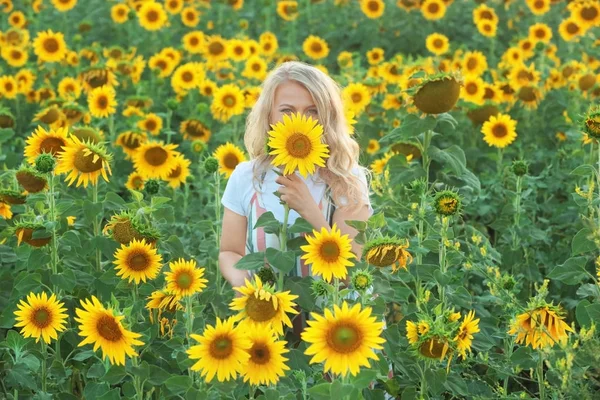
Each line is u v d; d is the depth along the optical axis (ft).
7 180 17.95
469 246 15.03
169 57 30.73
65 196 17.92
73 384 14.56
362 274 10.39
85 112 22.61
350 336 8.64
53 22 42.60
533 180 18.39
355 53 33.60
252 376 9.41
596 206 14.71
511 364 13.33
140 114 24.76
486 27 35.09
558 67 30.94
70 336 13.93
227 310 14.44
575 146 22.33
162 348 13.17
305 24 43.50
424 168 15.70
